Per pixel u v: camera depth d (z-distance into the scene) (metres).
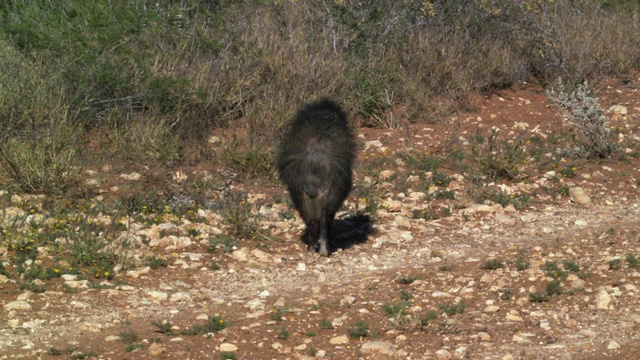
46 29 23.66
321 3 28.98
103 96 23.03
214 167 21.61
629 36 32.31
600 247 16.89
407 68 27.66
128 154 21.45
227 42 26.08
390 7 28.81
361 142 23.50
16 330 12.19
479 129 24.73
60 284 14.16
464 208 19.81
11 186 18.88
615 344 12.00
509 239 17.81
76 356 11.30
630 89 29.69
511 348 11.95
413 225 18.66
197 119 23.62
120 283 14.43
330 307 13.61
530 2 31.56
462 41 28.84
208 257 16.22
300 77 25.52
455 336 12.39
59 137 20.34
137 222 17.69
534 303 13.84
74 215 17.31
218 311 13.53
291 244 17.33
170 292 14.31
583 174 22.17
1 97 21.28
